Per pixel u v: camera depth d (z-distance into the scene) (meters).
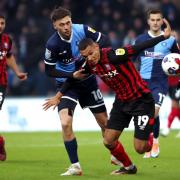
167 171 24.73
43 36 56.19
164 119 48.16
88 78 25.00
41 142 39.09
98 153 32.12
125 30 57.59
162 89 29.97
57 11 23.83
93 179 22.64
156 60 30.05
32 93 54.12
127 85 22.48
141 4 60.94
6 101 49.34
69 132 23.61
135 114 22.77
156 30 29.83
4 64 28.45
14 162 28.33
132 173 23.95
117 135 23.09
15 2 60.41
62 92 23.31
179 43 53.38
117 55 21.84
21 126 49.28
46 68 24.81
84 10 59.75
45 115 49.44
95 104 25.77
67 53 24.86
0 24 27.86
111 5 59.94
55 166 26.73
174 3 61.00
